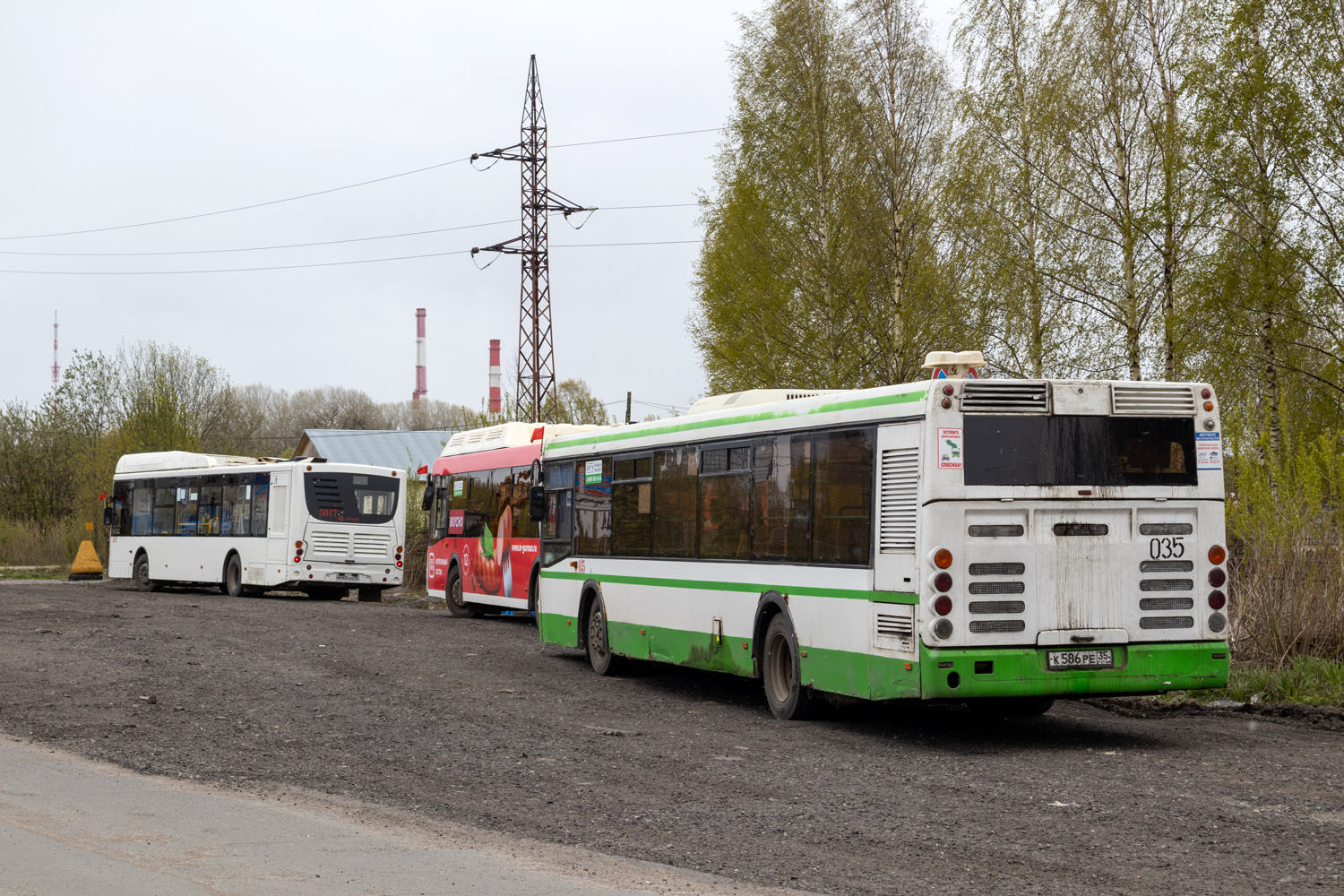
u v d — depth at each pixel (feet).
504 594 80.07
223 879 19.80
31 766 29.99
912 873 21.06
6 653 54.85
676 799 27.30
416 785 28.73
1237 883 20.30
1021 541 33.83
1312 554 46.85
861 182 102.63
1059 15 86.33
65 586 124.26
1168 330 75.97
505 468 81.46
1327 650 45.24
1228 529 50.14
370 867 20.80
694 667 46.24
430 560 93.15
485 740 35.09
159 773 29.66
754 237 107.96
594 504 55.26
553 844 23.00
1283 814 25.46
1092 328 82.84
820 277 103.81
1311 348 71.92
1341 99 67.77
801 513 39.70
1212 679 35.01
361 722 37.96
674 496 48.32
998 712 42.01
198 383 203.62
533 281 149.69
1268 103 69.67
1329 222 69.31
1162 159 78.84
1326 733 36.88
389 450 210.18
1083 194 83.76
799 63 107.34
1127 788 28.35
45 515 180.04
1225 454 50.49
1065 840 23.36
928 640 33.14
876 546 35.60
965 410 33.88
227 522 110.63
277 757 32.09
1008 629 33.53
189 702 41.63
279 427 357.41
